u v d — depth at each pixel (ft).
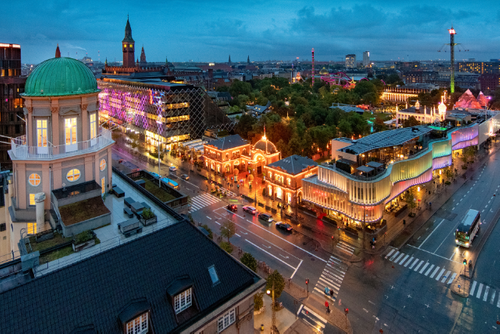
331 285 189.78
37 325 77.66
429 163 320.09
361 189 237.04
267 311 167.84
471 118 490.49
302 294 182.29
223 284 103.35
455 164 420.77
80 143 147.84
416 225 259.19
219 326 99.04
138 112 547.08
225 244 192.75
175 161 434.71
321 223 264.93
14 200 150.61
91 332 80.18
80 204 136.36
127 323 83.30
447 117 466.29
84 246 118.21
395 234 245.86
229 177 374.63
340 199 253.65
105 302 86.22
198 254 106.83
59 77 140.15
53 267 106.63
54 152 140.97
